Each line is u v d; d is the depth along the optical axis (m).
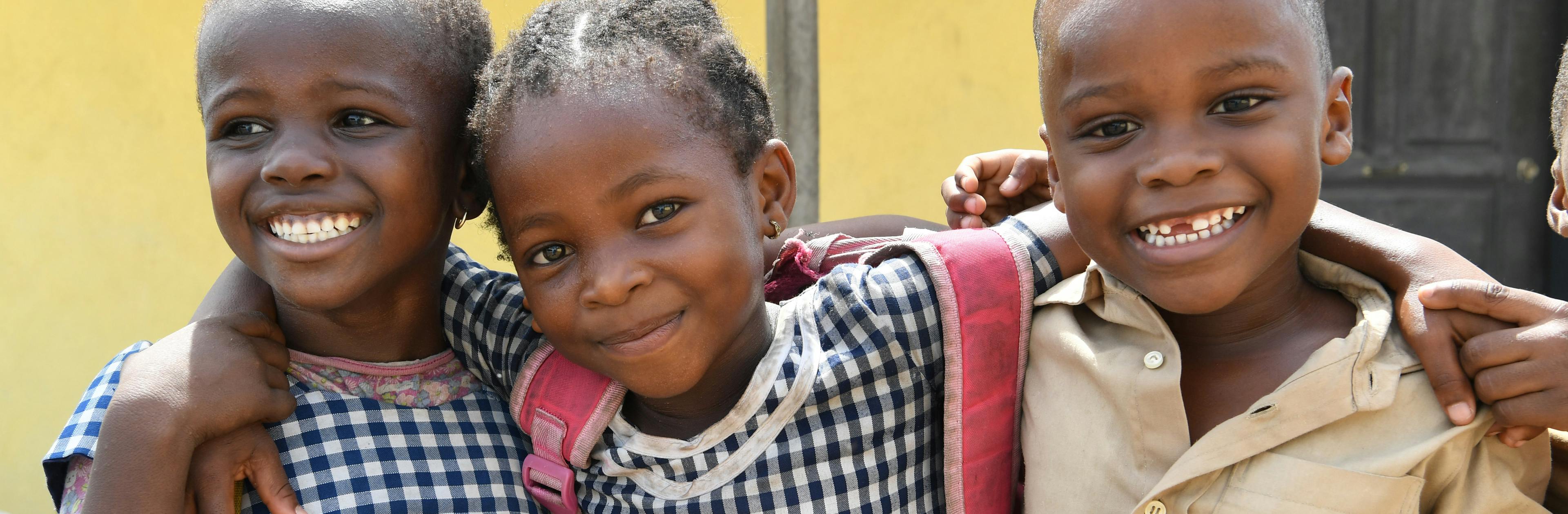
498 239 1.43
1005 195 1.72
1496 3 3.66
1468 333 1.20
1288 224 1.23
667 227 1.27
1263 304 1.36
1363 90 3.81
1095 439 1.39
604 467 1.45
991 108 3.52
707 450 1.40
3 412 3.97
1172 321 1.42
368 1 1.31
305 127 1.26
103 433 1.19
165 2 3.70
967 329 1.45
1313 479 1.24
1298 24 1.21
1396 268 1.29
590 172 1.23
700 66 1.35
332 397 1.42
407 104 1.31
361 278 1.31
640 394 1.38
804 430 1.41
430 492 1.40
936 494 1.51
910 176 3.62
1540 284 3.76
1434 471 1.24
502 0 3.12
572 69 1.27
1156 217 1.23
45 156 3.83
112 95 3.78
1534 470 1.30
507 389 1.55
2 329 3.93
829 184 3.65
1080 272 1.54
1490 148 3.74
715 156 1.32
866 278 1.47
